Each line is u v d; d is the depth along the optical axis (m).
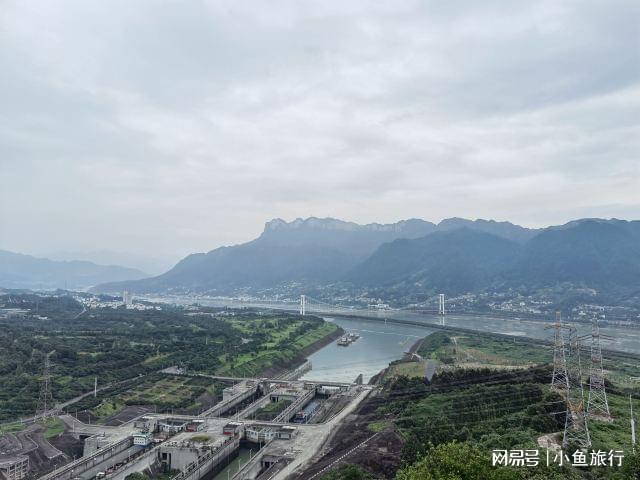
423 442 178.50
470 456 111.50
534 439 166.88
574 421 177.38
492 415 197.00
